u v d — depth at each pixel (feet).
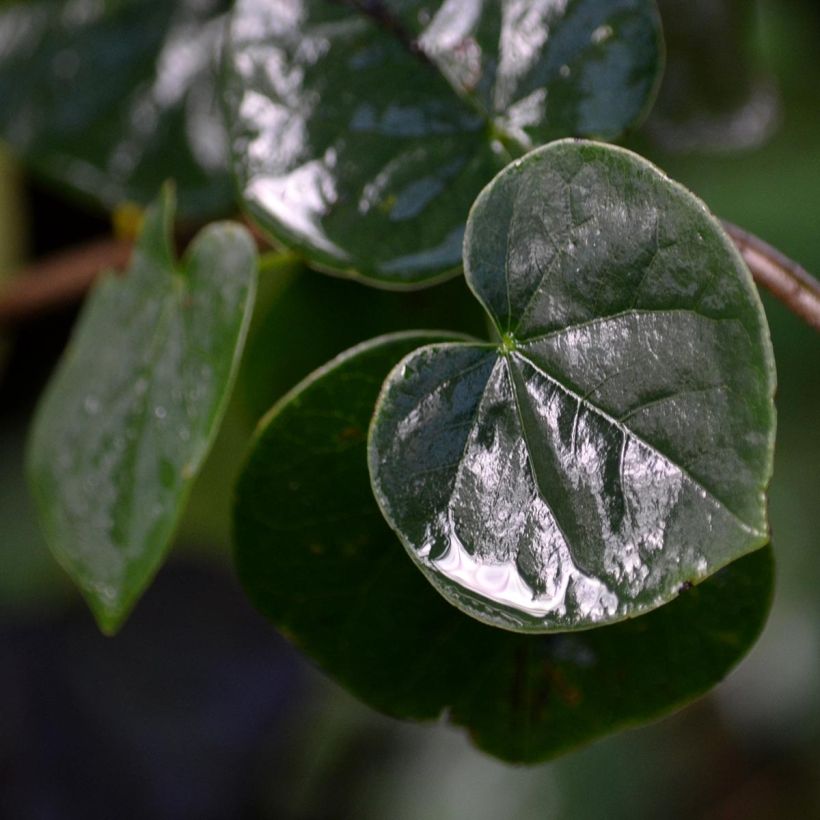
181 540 3.09
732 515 1.63
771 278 1.79
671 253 1.66
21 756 3.20
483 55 1.87
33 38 2.25
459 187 1.84
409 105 1.86
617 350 1.67
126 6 2.25
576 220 1.68
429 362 1.70
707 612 1.79
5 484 3.22
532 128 1.85
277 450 1.77
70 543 1.91
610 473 1.66
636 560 1.65
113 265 2.30
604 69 1.86
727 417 1.64
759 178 3.17
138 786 3.24
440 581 1.65
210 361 1.85
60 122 2.24
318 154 1.85
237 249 1.86
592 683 1.83
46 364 3.14
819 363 3.29
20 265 2.84
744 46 2.24
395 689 1.84
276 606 1.81
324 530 1.80
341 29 1.88
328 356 1.96
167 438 1.87
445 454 1.69
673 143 2.27
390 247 1.83
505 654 1.83
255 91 1.87
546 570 1.66
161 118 2.23
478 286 1.71
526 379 1.69
